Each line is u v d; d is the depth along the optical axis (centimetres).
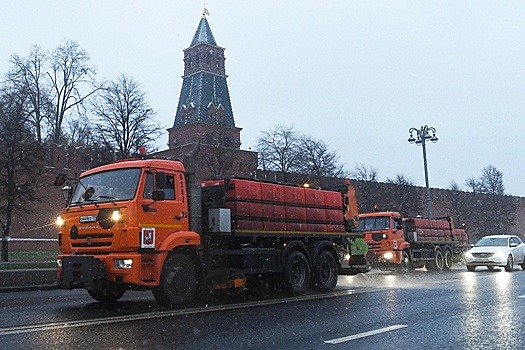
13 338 696
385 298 1146
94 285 920
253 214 1175
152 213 970
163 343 670
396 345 668
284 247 1241
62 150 4194
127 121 3228
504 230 6619
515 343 677
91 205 979
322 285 1312
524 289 1334
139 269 924
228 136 4769
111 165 1036
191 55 6469
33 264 1980
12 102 3055
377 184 4884
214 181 1170
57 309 1003
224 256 1119
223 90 6375
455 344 674
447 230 2689
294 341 689
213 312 938
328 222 1405
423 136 3375
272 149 4134
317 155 4138
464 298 1139
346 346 661
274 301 1105
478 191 6881
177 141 6044
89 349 633
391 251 2164
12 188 2673
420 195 5631
